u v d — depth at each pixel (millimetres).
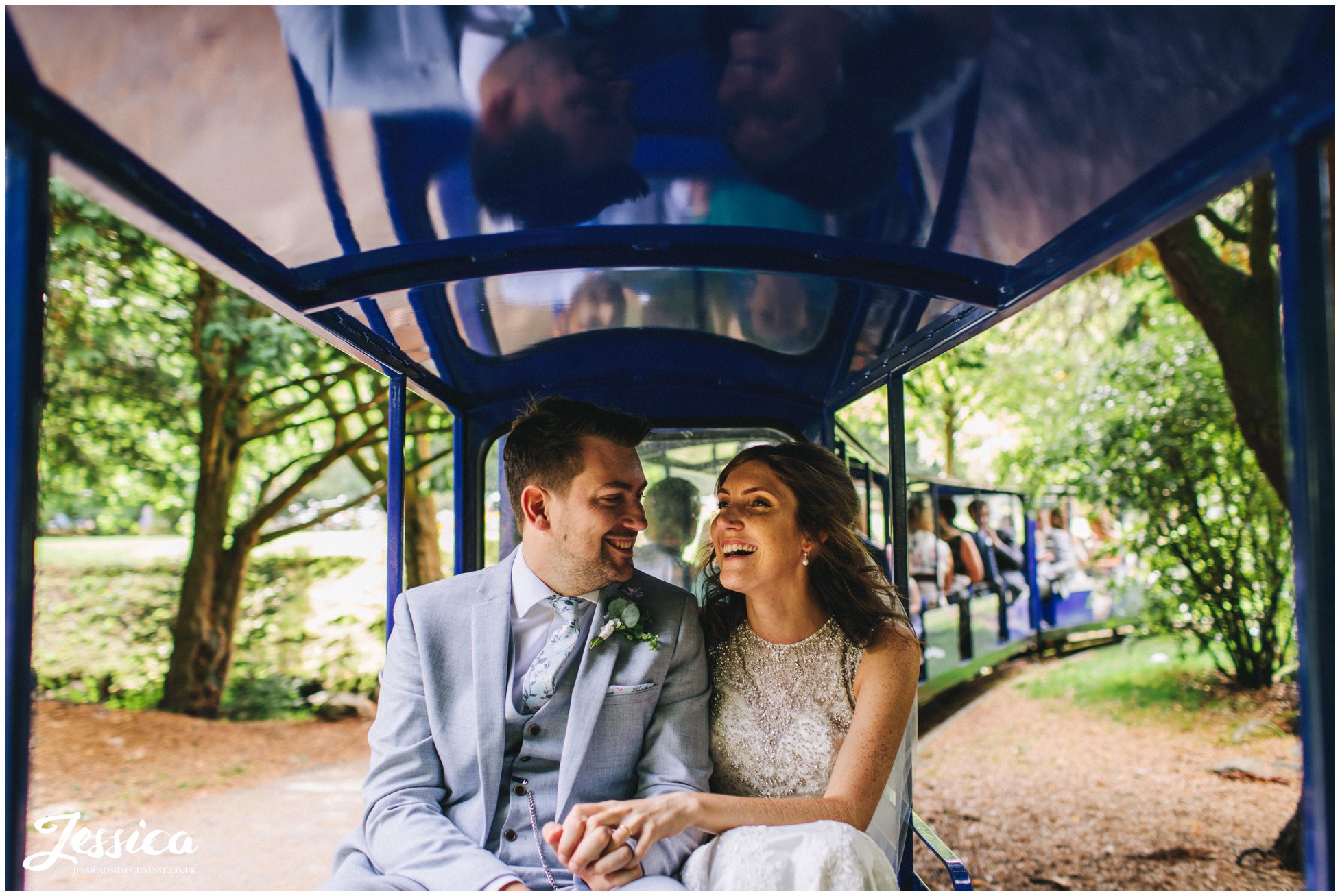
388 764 2090
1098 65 1275
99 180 1434
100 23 1129
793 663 2264
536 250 2057
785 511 2244
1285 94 1221
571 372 3059
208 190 1595
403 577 2709
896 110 1450
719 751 2270
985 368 9500
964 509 8320
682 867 1941
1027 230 1830
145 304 7109
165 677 7840
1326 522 1112
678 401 3189
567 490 2135
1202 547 7020
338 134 1467
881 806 2254
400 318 2352
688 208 1843
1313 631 1099
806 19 1220
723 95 1407
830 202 1787
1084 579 9703
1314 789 1092
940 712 7586
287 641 8883
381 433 8086
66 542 9602
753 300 2375
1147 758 6129
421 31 1226
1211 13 1110
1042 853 4785
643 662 2150
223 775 6312
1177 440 6965
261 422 8070
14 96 1239
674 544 3168
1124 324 8102
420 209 1788
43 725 7008
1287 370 1176
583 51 1281
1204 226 5730
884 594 2383
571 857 1749
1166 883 4387
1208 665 8117
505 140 1516
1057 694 7840
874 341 2605
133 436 8195
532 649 2211
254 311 7004
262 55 1228
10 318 1181
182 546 9961
